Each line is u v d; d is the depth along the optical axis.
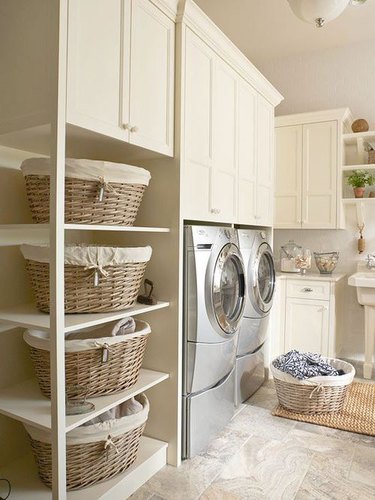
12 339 1.91
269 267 3.16
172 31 1.95
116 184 1.64
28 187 1.63
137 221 2.10
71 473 1.60
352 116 3.78
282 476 1.92
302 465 2.02
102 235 2.28
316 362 2.81
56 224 1.39
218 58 2.34
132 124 1.70
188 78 2.04
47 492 1.64
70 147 1.79
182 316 2.05
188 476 1.92
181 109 1.97
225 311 2.38
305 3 1.80
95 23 1.51
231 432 2.37
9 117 1.54
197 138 2.13
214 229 2.22
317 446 2.21
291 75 4.04
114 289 1.69
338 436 2.33
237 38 3.65
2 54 1.56
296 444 2.23
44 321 1.51
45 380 1.66
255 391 2.99
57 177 1.39
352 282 3.24
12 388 1.81
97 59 1.52
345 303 3.81
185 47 2.00
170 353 2.03
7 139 1.70
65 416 1.48
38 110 1.44
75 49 1.43
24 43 1.48
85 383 1.63
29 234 1.98
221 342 2.24
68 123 1.41
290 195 3.73
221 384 2.35
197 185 2.15
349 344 3.81
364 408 2.70
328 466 2.01
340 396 2.59
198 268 2.04
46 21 1.42
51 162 1.40
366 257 3.73
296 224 3.71
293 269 3.76
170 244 2.01
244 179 2.75
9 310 1.74
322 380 2.54
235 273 2.50
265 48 3.86
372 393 2.98
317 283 3.38
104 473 1.69
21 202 1.93
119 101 1.63
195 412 2.10
